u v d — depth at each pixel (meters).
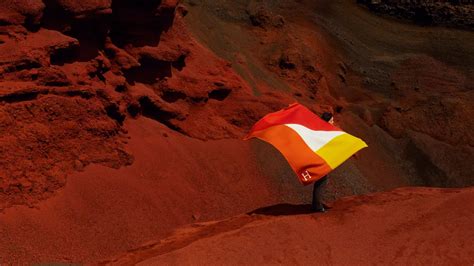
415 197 10.16
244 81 22.03
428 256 8.27
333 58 32.88
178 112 17.69
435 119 30.08
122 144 14.71
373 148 27.05
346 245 8.61
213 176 16.69
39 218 11.31
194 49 20.22
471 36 38.56
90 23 14.88
